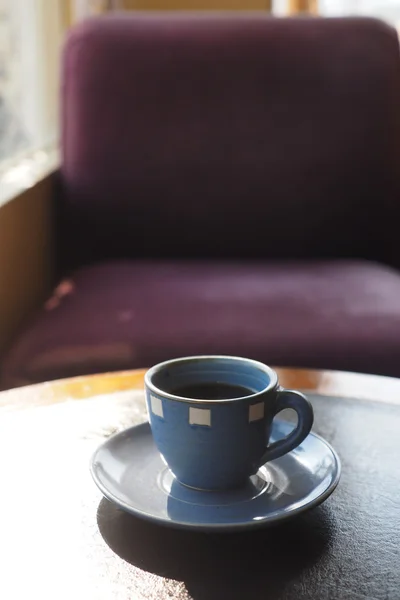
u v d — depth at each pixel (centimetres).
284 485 59
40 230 149
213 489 58
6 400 76
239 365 61
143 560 54
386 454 66
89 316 113
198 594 51
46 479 62
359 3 279
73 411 73
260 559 54
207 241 157
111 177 154
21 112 170
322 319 112
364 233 160
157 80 154
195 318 112
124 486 59
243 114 155
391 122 159
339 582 52
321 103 156
